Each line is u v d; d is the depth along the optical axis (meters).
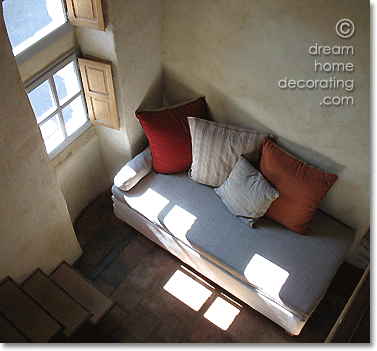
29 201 2.41
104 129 3.16
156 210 2.92
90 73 2.73
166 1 2.72
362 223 2.89
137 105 3.06
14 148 2.14
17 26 2.16
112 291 3.03
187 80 3.10
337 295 3.03
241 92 2.85
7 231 2.35
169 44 2.95
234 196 2.84
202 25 2.68
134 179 3.00
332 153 2.69
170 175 3.13
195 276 3.13
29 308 2.47
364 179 2.65
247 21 2.48
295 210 2.75
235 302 3.01
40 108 2.61
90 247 3.27
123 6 2.44
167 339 2.82
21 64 2.24
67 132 2.96
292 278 2.62
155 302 2.99
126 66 2.72
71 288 2.75
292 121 2.73
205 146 2.92
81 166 3.25
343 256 2.78
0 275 2.47
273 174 2.77
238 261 2.69
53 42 2.41
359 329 1.58
